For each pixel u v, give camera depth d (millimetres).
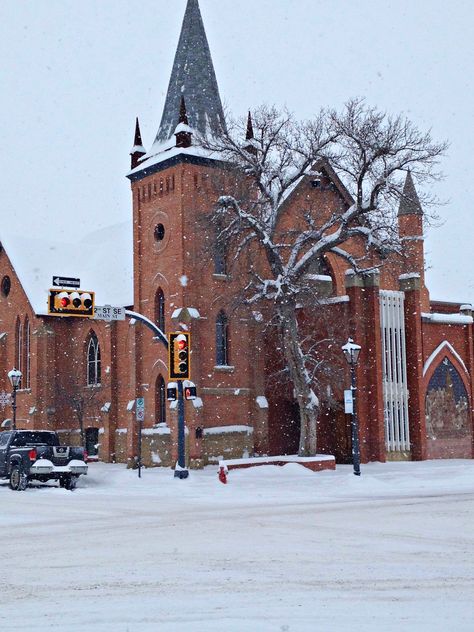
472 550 12328
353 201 45469
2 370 54094
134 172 44500
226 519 16984
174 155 41719
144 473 35312
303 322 41719
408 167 36656
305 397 36531
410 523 15852
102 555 12305
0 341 54250
